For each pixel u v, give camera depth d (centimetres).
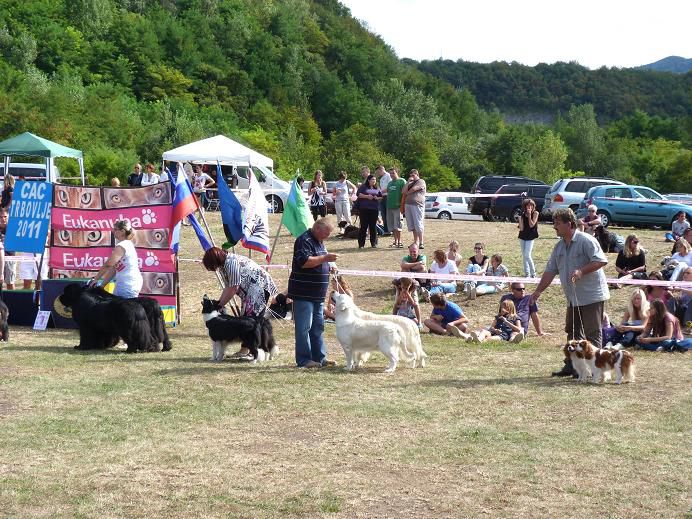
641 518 520
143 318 1059
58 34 7594
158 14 9369
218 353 1008
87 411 755
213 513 522
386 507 534
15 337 1166
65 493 553
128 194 1307
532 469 607
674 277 1412
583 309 908
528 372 959
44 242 1320
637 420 740
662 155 10512
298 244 954
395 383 886
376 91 10238
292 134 7438
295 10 11938
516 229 2473
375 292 1639
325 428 709
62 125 4922
